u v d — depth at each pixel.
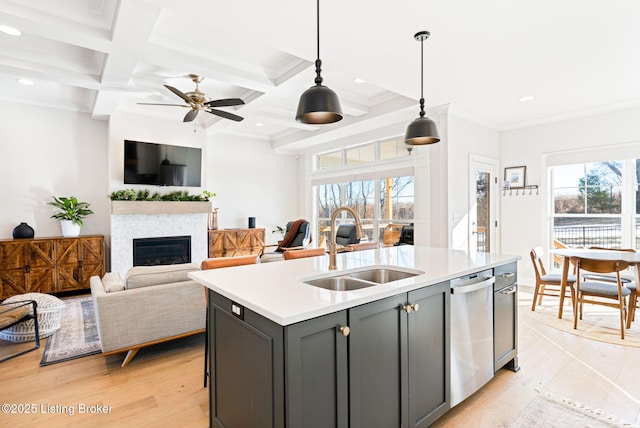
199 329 2.88
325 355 1.34
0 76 4.07
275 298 1.43
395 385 1.62
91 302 4.43
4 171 4.81
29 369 2.59
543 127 5.00
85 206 5.34
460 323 2.01
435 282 1.81
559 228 4.95
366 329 1.49
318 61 1.95
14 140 4.88
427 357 1.80
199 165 5.99
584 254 3.46
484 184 5.19
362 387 1.47
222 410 1.73
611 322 3.52
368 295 1.48
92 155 5.46
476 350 2.12
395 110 4.72
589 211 4.67
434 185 4.80
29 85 4.44
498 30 2.58
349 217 6.56
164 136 5.72
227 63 3.54
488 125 5.18
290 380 1.23
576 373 2.46
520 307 4.07
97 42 2.84
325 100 1.83
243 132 6.96
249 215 7.29
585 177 4.71
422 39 2.70
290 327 1.23
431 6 2.27
